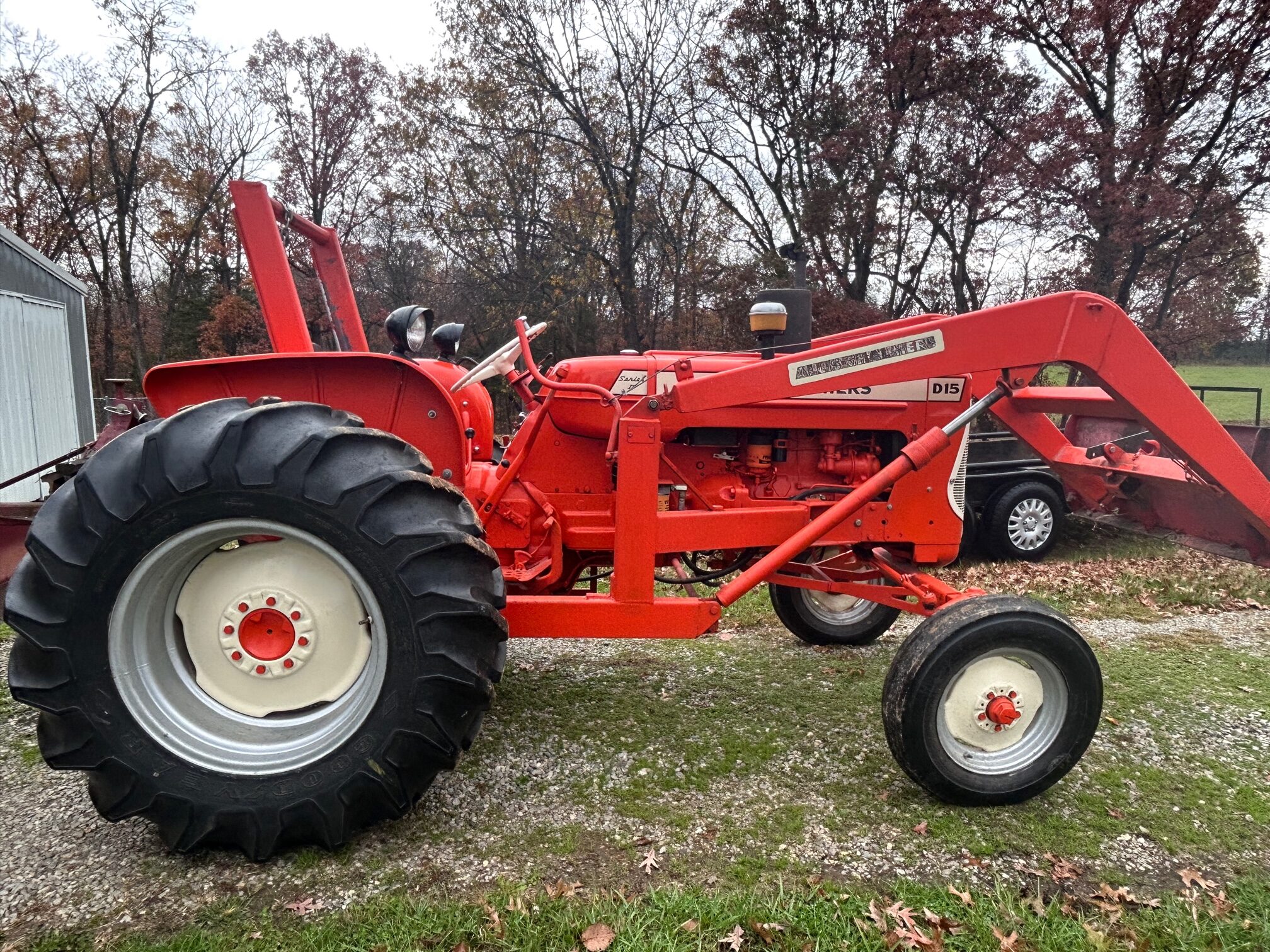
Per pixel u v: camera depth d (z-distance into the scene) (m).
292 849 2.08
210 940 1.75
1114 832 2.23
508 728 2.84
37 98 19.58
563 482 2.94
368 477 1.92
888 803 2.36
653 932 1.78
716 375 2.39
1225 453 2.54
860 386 2.43
